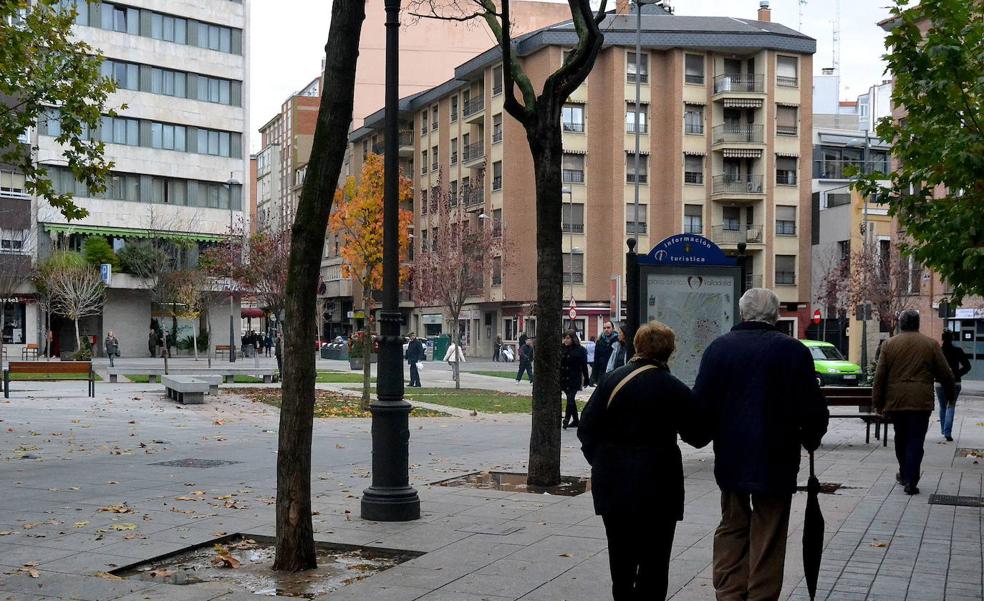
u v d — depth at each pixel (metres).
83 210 15.45
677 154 61.28
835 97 77.50
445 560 7.00
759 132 61.88
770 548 5.58
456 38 83.69
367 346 21.12
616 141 60.09
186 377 23.98
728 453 5.58
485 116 65.38
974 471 12.44
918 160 11.30
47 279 47.97
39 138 52.81
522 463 12.66
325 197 6.79
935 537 8.05
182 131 59.59
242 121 62.12
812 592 5.57
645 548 5.30
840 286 53.38
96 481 10.60
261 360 56.72
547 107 10.73
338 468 11.92
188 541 7.52
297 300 6.78
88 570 6.59
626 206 60.41
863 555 7.37
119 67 56.88
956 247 10.98
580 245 60.91
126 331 57.62
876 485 11.09
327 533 7.95
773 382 5.56
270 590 6.23
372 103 85.19
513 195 62.34
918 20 11.45
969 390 36.28
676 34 60.09
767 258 62.28
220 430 16.56
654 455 5.26
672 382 5.32
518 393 28.36
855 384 31.03
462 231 56.31
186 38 59.72
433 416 20.55
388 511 8.49
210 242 59.94
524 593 6.11
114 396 24.62
